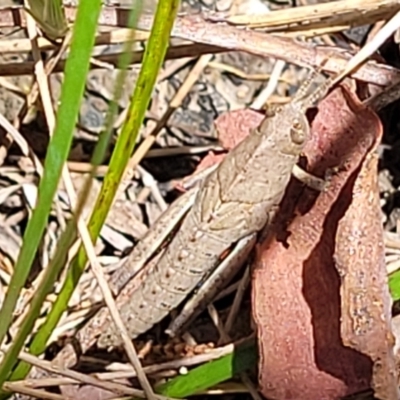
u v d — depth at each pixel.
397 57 0.15
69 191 0.14
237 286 0.15
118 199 0.16
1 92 0.16
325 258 0.14
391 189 0.16
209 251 0.14
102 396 0.14
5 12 0.14
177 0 0.11
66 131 0.11
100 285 0.13
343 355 0.14
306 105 0.13
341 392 0.14
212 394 0.15
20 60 0.16
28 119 0.16
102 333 0.14
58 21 0.14
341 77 0.13
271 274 0.14
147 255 0.14
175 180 0.16
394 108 0.16
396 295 0.14
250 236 0.14
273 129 0.13
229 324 0.15
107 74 0.16
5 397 0.14
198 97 0.16
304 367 0.14
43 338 0.14
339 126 0.14
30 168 0.16
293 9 0.15
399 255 0.15
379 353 0.13
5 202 0.16
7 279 0.16
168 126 0.16
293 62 0.14
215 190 0.13
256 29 0.15
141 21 0.14
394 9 0.15
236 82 0.16
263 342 0.14
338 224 0.13
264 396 0.14
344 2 0.15
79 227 0.13
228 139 0.14
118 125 0.16
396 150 0.16
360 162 0.13
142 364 0.15
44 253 0.16
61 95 0.11
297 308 0.14
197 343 0.15
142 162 0.16
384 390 0.13
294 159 0.13
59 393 0.14
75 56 0.10
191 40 0.14
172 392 0.14
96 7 0.10
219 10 0.16
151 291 0.14
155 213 0.16
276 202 0.13
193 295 0.14
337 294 0.14
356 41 0.16
